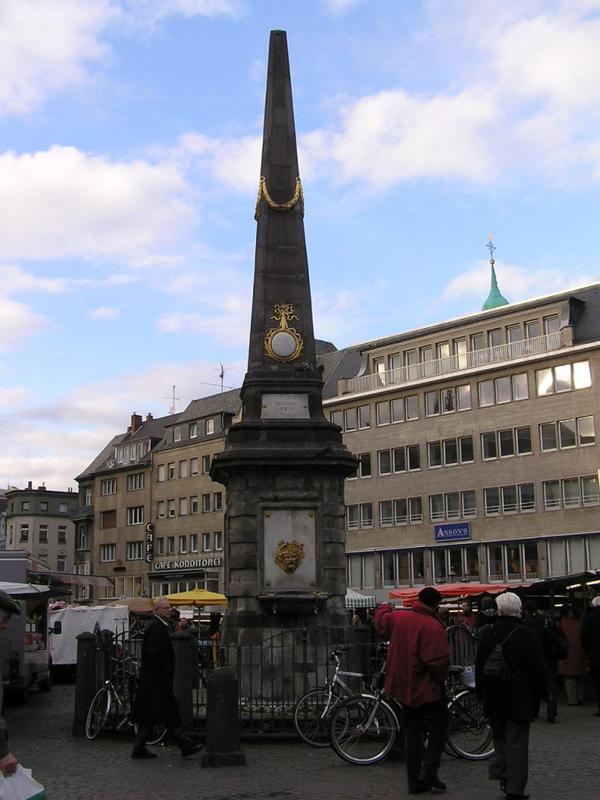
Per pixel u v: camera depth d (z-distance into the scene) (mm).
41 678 27797
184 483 80500
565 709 20188
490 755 13430
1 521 135875
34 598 20453
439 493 58656
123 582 85375
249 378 20344
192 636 15852
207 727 13312
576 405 52938
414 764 10891
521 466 54906
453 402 58688
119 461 89688
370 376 64000
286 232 21219
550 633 17938
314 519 19094
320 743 14648
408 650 10945
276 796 10930
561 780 11547
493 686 10125
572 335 53969
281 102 21953
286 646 18406
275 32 22406
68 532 123562
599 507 51406
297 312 20812
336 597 18891
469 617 26531
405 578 59719
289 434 19734
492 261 84312
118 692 16250
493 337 58531
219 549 76188
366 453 62969
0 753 5957
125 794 11156
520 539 54312
